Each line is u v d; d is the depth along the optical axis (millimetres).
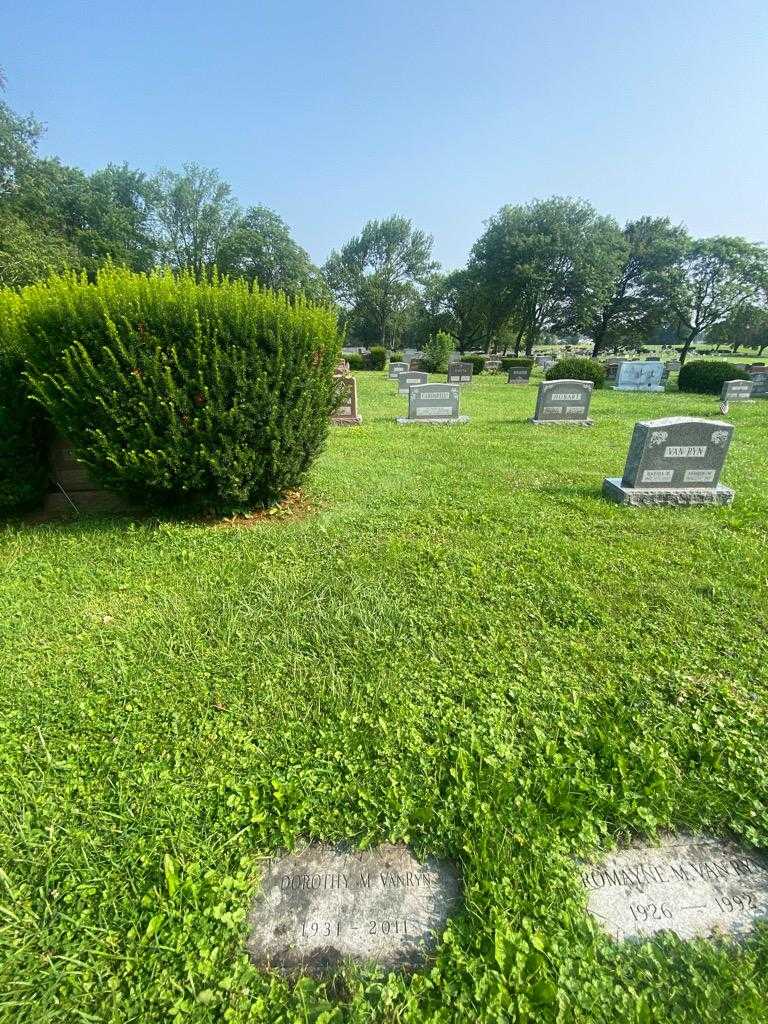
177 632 2863
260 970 1399
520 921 1470
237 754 2051
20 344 4164
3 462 4398
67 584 3434
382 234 55438
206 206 45500
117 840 1698
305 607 3127
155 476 4191
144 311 3926
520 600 3211
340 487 5785
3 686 2432
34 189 30703
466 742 2094
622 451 8039
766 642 2768
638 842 1761
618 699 2352
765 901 1590
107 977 1352
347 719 2225
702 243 38156
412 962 1422
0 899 1532
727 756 2045
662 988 1335
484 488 5820
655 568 3678
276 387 4391
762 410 13719
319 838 1757
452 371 23797
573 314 38750
